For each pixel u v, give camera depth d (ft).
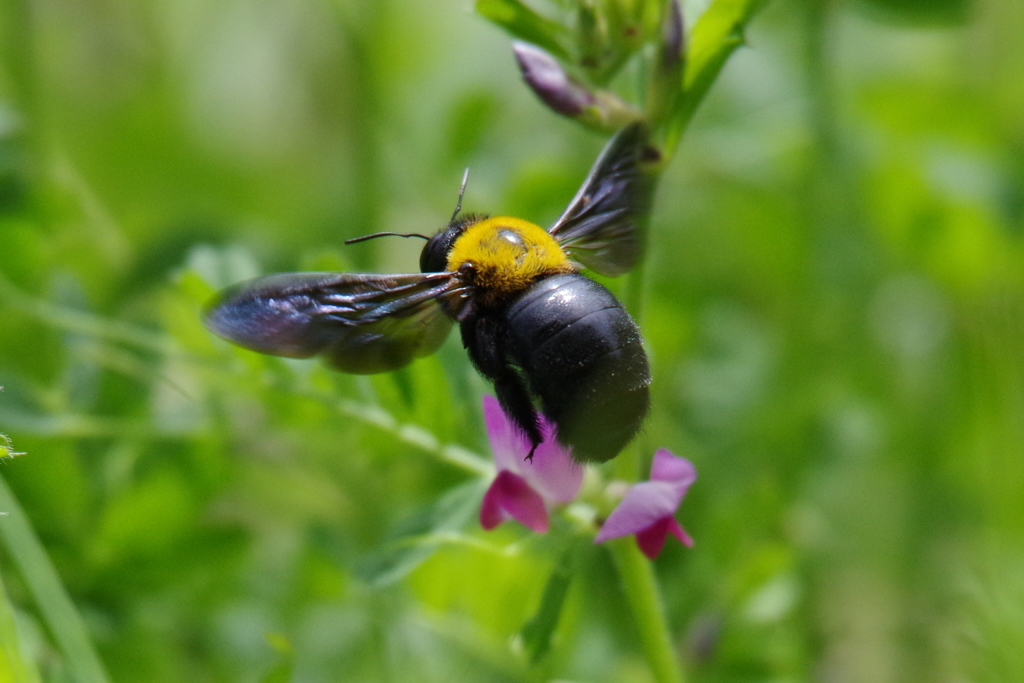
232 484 1.86
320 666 1.82
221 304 1.68
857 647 1.89
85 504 1.83
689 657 1.83
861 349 1.98
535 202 1.97
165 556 1.84
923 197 2.01
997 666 1.73
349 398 1.77
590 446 1.70
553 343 1.70
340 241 2.00
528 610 1.80
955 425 1.94
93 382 1.83
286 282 1.69
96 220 1.95
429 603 1.81
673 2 1.72
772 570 1.84
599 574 1.86
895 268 2.02
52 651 1.76
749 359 1.96
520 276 1.71
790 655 1.84
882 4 1.97
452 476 1.88
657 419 1.94
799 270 1.97
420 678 1.82
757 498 1.90
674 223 2.03
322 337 1.69
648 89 1.73
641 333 1.71
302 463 1.88
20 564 1.74
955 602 1.85
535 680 1.80
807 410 1.94
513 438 1.72
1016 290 1.77
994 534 1.75
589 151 2.01
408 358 1.71
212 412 1.85
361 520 1.88
